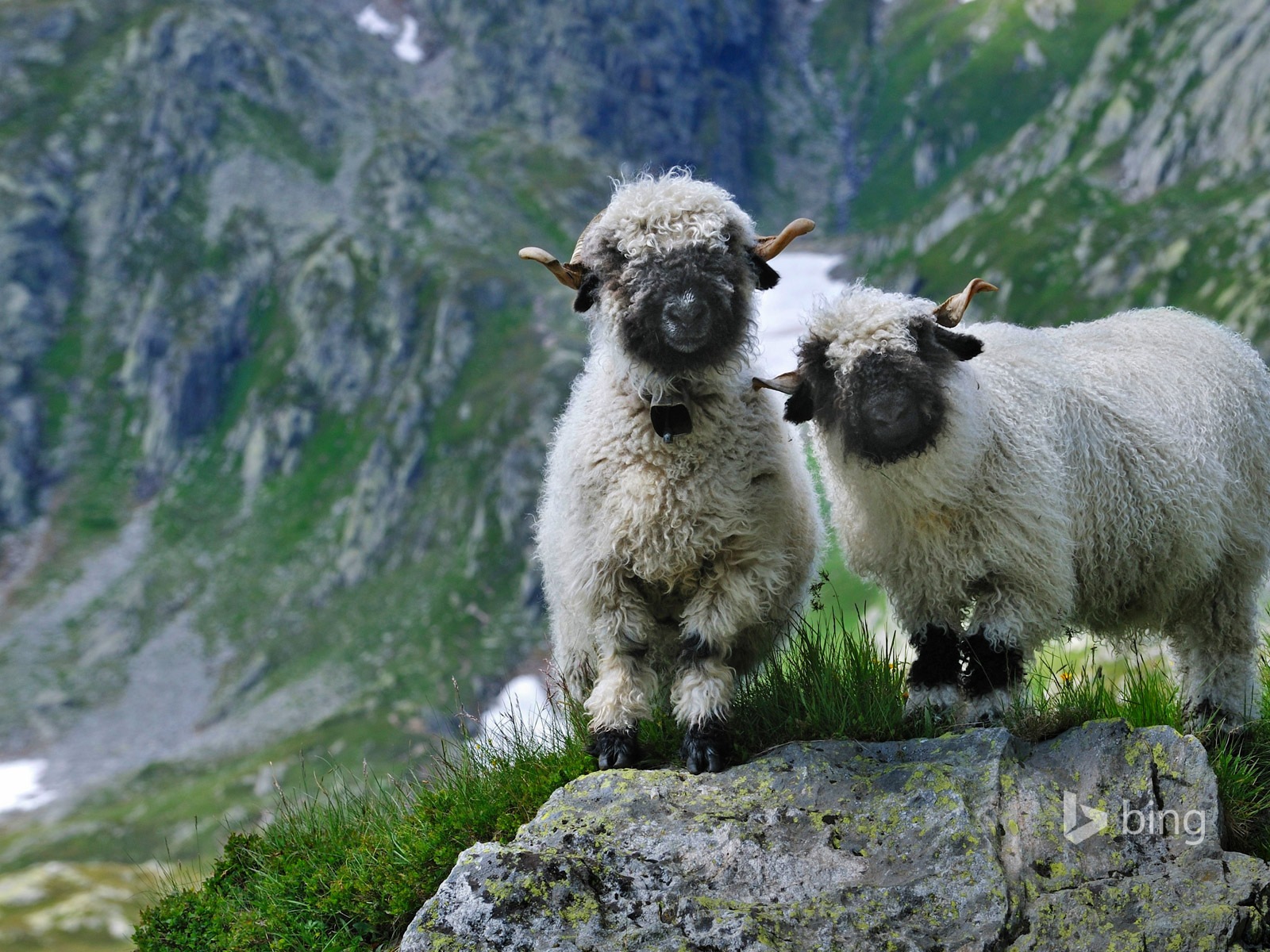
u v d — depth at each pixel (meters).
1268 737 4.47
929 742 4.24
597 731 4.34
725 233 4.30
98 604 86.56
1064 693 4.43
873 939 3.99
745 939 3.99
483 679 68.81
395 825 4.50
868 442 4.20
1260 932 3.97
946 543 4.28
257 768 60.88
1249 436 4.57
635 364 4.27
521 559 80.12
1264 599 4.79
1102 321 4.71
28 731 73.62
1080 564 4.41
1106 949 3.95
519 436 87.81
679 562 4.28
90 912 20.33
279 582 85.94
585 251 4.35
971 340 4.25
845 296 4.30
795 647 4.53
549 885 4.09
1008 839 4.09
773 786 4.20
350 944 4.32
